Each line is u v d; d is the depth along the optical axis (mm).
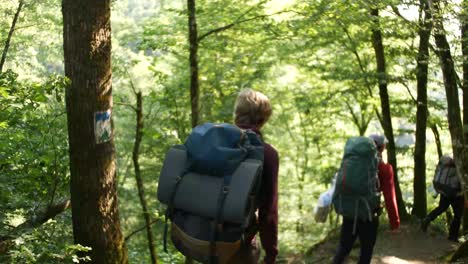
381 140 5797
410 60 10359
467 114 9016
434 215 9492
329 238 9492
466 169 8141
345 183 5551
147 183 16281
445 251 8539
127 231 15320
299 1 8359
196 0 9836
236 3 9820
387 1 8031
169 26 9438
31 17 9656
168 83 12398
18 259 3906
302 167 20734
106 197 4574
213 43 10203
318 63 13062
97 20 4344
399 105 12930
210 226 2594
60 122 5602
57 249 4168
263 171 2701
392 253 8609
